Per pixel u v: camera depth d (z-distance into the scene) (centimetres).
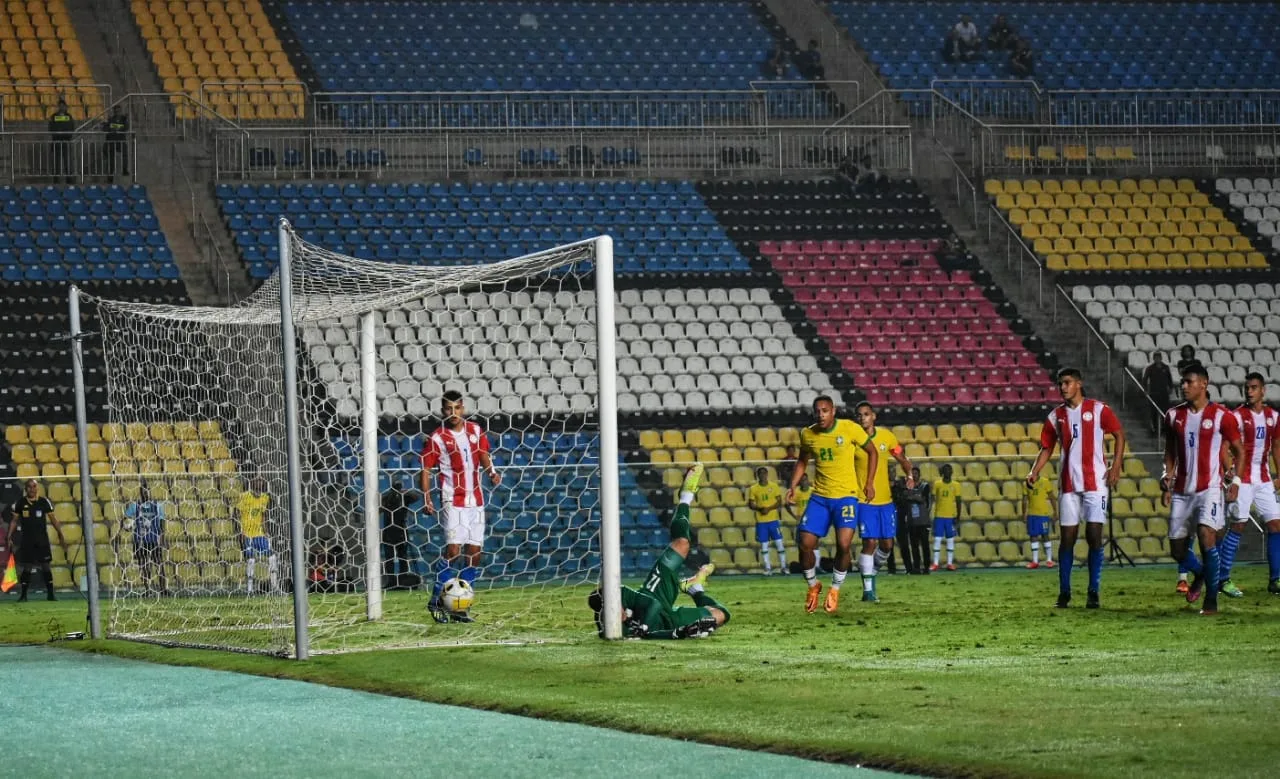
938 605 3469
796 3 9669
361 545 3872
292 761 1527
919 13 9731
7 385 6125
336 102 8038
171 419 4216
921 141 8294
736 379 6600
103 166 7488
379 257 7112
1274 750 1396
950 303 7156
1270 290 7375
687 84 8919
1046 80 9119
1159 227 7781
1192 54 9462
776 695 1870
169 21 8719
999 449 6297
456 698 1969
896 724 1619
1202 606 3114
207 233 7075
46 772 1495
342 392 6053
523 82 8781
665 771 1424
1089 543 3259
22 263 6762
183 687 2184
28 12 8550
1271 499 3556
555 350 6400
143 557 3994
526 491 5025
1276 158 8344
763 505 5309
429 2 9350
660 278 7125
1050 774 1323
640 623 2738
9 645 3072
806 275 7269
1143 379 6519
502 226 7406
